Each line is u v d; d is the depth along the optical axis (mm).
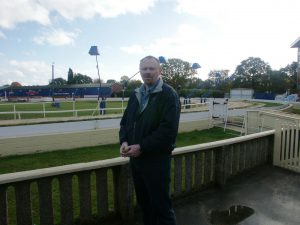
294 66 71562
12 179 2592
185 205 3922
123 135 2863
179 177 4059
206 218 3553
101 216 3340
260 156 5695
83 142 10250
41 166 7582
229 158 4836
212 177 4570
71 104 30969
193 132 13977
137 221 3473
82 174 3129
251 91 53031
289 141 5531
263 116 9688
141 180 2805
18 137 8906
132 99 2830
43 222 2875
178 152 3854
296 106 27125
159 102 2555
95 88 58406
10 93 66625
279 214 3680
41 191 2840
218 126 15461
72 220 3084
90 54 17234
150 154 2611
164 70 66375
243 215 3643
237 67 76438
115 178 3422
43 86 73438
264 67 73812
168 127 2500
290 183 4828
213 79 67062
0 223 2633
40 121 11922
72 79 90188
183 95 42031
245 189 4535
